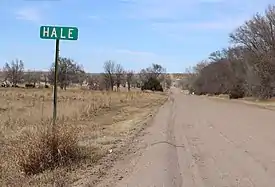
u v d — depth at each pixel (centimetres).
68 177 842
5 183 799
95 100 3931
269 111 3706
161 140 1566
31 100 3638
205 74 12875
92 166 979
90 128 1844
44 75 10394
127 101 4869
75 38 975
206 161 1123
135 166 1027
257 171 988
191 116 2986
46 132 959
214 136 1709
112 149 1260
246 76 7400
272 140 1562
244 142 1512
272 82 6331
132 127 2066
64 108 2433
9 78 9794
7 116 1948
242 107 4553
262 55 6569
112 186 810
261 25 6675
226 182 870
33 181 809
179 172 973
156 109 3888
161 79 14950
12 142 1224
